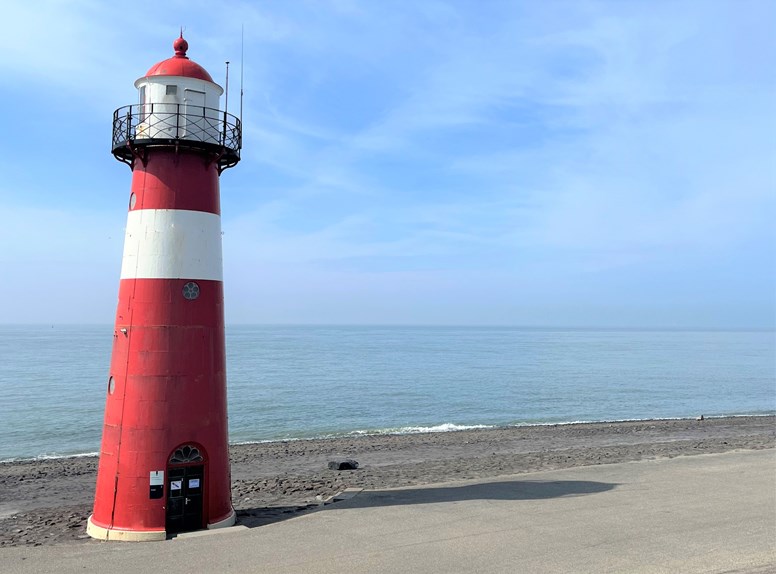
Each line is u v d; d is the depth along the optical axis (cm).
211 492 1509
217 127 1548
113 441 1477
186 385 1479
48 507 2130
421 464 2711
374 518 1574
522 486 1956
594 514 1597
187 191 1506
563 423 4444
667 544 1360
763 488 1889
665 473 2138
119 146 1503
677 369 9350
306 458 2952
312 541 1388
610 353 13725
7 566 1248
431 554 1302
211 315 1533
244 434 4009
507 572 1206
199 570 1218
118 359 1495
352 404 5316
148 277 1480
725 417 4638
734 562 1255
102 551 1334
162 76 1490
